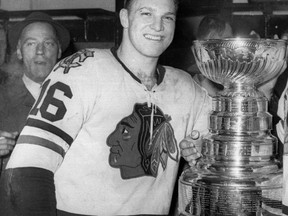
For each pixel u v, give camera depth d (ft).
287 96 2.65
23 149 2.70
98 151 2.87
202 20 3.75
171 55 3.70
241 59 2.59
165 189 3.06
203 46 2.63
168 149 3.03
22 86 3.64
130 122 2.90
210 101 3.24
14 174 2.66
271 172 2.65
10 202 2.65
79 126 2.85
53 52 3.68
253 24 3.72
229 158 2.70
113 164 2.88
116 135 2.88
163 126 2.99
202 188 2.62
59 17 3.69
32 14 3.66
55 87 2.81
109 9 3.67
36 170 2.65
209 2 3.74
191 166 2.96
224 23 3.75
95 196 2.87
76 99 2.81
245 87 2.84
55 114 2.73
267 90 3.39
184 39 3.70
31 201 2.64
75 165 2.86
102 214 2.89
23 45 3.65
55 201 2.74
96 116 2.87
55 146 2.72
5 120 3.60
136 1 2.85
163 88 3.04
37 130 2.70
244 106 2.75
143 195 2.95
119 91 2.89
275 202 2.53
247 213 2.53
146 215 2.98
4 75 3.64
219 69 2.68
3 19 3.66
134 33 2.87
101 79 2.88
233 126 2.73
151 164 2.97
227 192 2.55
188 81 3.18
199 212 2.63
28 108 3.62
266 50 2.56
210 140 2.78
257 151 2.68
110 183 2.88
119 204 2.89
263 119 2.74
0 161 3.38
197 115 3.20
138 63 2.96
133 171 2.91
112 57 3.00
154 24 2.83
